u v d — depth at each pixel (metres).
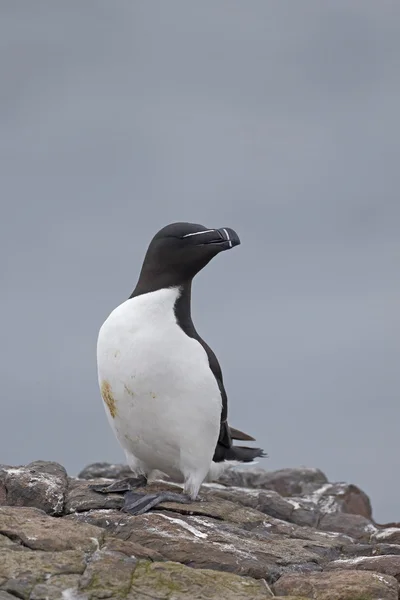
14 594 9.45
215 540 11.10
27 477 12.38
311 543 11.86
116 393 12.45
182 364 12.25
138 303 12.48
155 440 12.56
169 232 12.62
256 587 10.03
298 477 16.83
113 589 9.62
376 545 12.04
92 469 16.12
